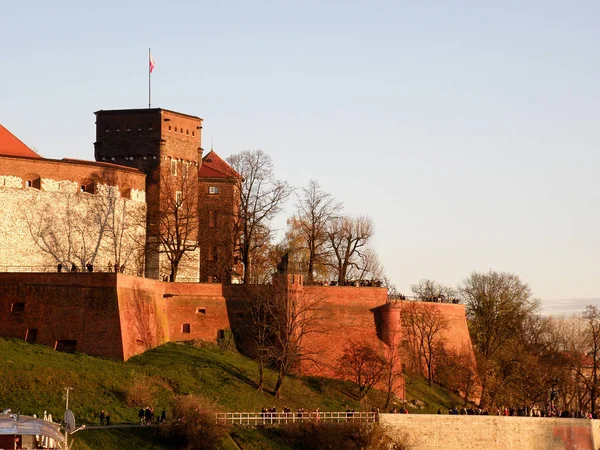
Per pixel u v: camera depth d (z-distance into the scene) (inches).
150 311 5196.9
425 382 5890.8
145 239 5876.0
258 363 5236.2
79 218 5497.1
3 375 4335.6
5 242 5206.7
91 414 4306.1
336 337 5492.1
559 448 5260.8
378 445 4613.7
